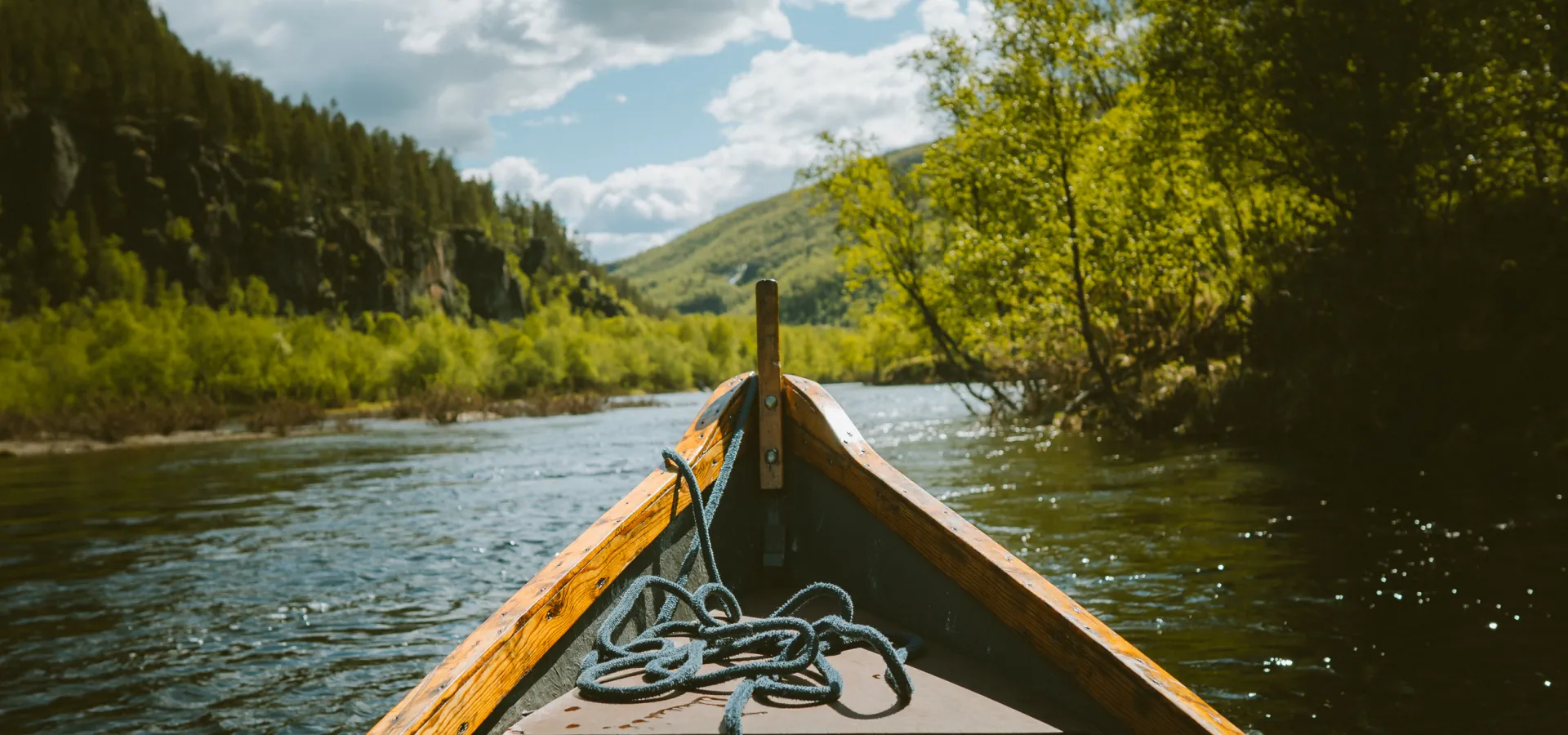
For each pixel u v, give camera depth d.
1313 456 12.31
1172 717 1.74
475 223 199.00
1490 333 11.68
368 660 6.23
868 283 21.80
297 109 186.12
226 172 147.25
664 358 135.75
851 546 2.94
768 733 1.91
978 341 20.31
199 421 44.75
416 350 95.06
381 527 12.00
